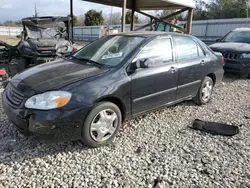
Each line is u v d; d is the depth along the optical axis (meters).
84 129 2.76
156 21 10.82
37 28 8.32
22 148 2.88
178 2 8.34
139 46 3.38
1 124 3.49
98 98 2.79
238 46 7.14
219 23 16.70
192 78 4.17
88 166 2.58
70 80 2.80
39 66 3.51
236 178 2.44
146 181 2.37
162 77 3.56
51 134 2.56
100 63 3.32
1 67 7.95
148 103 3.48
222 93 5.69
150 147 3.03
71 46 7.98
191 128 3.63
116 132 3.11
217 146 3.09
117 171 2.51
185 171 2.54
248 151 2.97
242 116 4.20
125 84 3.06
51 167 2.54
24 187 2.22
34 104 2.54
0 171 2.44
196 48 4.36
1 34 31.73
